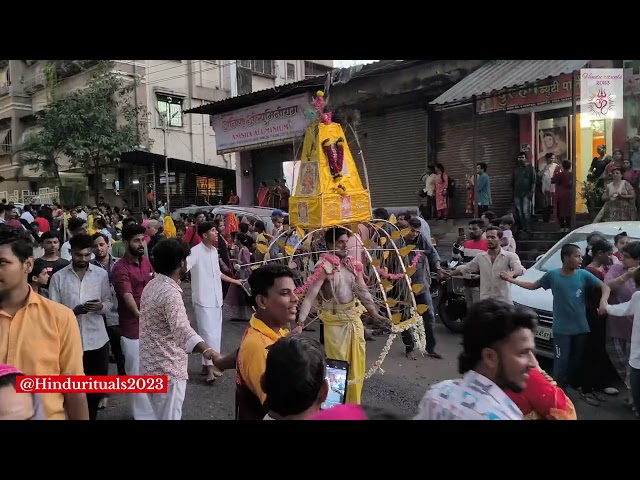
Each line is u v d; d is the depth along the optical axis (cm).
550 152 1163
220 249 827
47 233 520
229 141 1806
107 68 2066
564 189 1044
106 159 2092
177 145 2325
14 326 252
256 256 838
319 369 201
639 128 1012
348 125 529
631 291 518
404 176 1423
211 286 590
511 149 1216
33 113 2566
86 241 448
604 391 544
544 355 573
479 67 1145
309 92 1508
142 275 474
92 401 421
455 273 696
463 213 1304
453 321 809
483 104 1054
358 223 462
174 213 1574
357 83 1397
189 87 2361
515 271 586
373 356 691
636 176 960
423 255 677
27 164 2309
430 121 1348
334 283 421
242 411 271
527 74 958
